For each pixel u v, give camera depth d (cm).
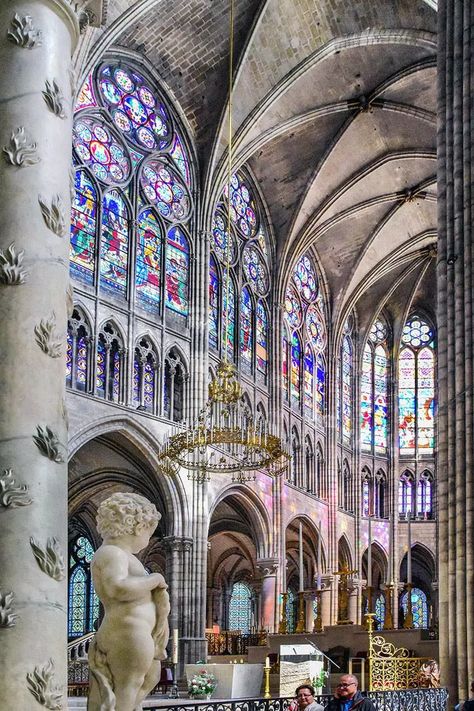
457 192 2242
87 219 3247
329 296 4962
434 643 2517
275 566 4038
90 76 3388
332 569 4681
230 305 3988
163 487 3394
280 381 4231
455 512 2094
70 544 4219
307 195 4241
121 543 623
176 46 3597
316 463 4678
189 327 3609
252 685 2342
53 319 541
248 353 4084
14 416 520
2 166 551
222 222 3984
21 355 528
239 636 4106
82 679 3009
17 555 501
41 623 497
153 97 3669
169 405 3462
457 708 1288
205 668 2323
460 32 2320
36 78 569
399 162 4366
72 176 591
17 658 489
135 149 3522
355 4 3447
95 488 3962
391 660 2178
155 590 614
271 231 4366
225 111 3653
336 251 4831
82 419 3067
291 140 4075
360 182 4388
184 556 3397
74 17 600
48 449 521
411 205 4628
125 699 586
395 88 3847
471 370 2128
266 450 2777
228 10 3444
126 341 3294
